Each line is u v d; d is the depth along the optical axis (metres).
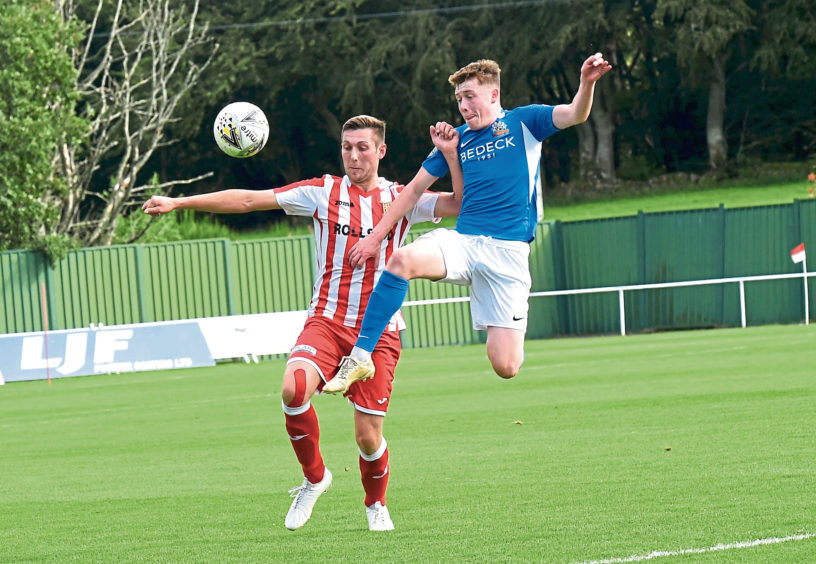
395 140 162.00
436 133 20.22
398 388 46.94
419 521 18.95
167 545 18.12
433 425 33.12
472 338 86.50
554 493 20.69
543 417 33.25
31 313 78.94
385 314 18.53
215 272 81.81
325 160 171.62
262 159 166.62
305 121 165.62
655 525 17.30
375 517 18.55
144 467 28.11
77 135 88.94
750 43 149.38
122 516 21.12
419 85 139.88
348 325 19.22
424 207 20.53
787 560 14.63
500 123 19.83
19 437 37.25
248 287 82.56
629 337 77.06
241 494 22.98
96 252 80.12
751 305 82.94
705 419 30.08
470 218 20.00
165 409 44.12
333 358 19.05
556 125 19.58
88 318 79.88
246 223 165.00
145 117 103.56
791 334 64.69
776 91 154.50
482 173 19.91
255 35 146.62
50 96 87.69
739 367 45.25
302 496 18.52
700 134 162.38
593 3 139.50
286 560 16.47
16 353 66.94
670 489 20.28
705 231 84.75
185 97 139.75
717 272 84.31
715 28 132.38
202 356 70.19
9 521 21.19
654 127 161.25
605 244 89.62
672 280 86.50
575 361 56.16
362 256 19.06
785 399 33.12
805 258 78.31
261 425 36.31
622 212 134.88
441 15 147.50
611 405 34.97
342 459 27.42
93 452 31.97
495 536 17.27
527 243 20.17
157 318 81.06
